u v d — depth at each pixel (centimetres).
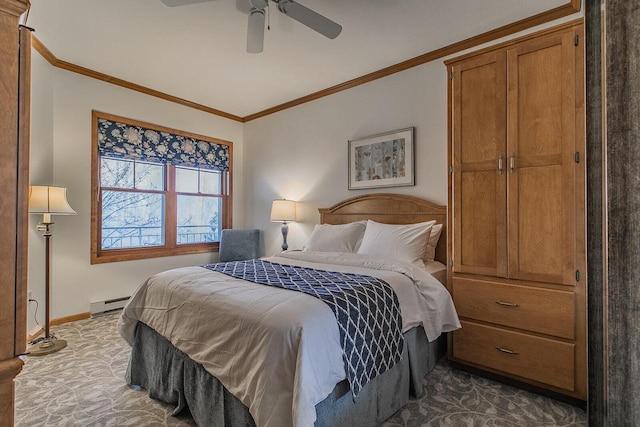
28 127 74
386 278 195
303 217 401
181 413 175
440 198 282
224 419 145
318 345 129
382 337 164
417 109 298
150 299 199
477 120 214
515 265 199
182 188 423
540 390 194
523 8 225
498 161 205
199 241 442
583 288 178
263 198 454
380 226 281
